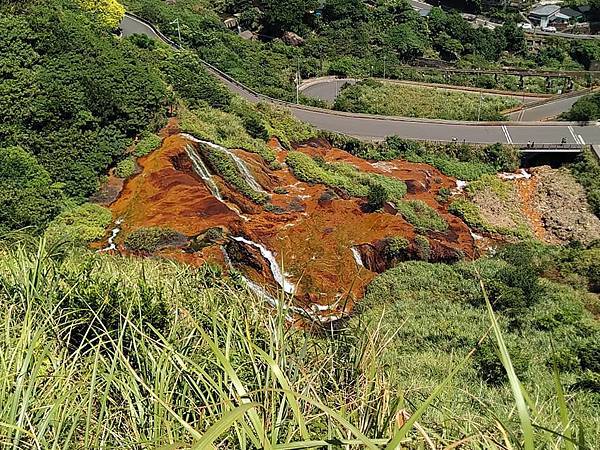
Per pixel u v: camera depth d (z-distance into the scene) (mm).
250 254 25047
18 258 7055
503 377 13984
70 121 28516
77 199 26484
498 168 39969
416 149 40781
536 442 3895
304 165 34062
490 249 32750
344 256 26859
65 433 3926
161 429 3914
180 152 30109
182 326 6117
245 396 3145
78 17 37094
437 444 3697
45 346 4602
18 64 28812
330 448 3281
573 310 21797
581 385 13984
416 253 28656
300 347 5375
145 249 24000
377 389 4137
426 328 20188
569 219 35938
